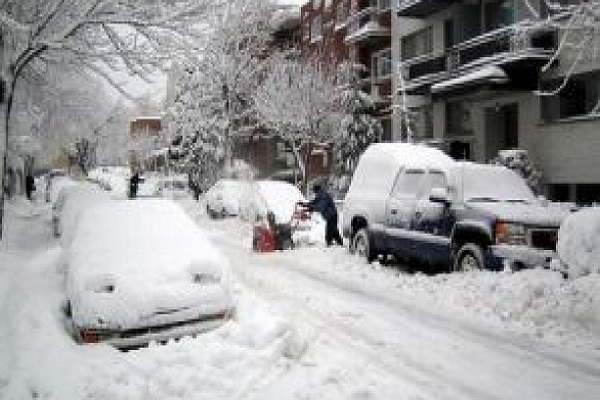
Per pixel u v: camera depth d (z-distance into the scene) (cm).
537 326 852
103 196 1767
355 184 1491
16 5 1396
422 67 2870
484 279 1002
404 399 589
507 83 2184
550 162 2159
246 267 1401
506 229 1038
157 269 753
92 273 739
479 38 2392
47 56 1579
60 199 2016
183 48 1392
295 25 4706
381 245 1347
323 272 1312
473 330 839
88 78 1756
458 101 2683
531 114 2244
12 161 3027
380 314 932
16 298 848
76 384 611
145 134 8362
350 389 609
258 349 696
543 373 671
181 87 3966
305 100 3319
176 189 4484
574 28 1202
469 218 1107
